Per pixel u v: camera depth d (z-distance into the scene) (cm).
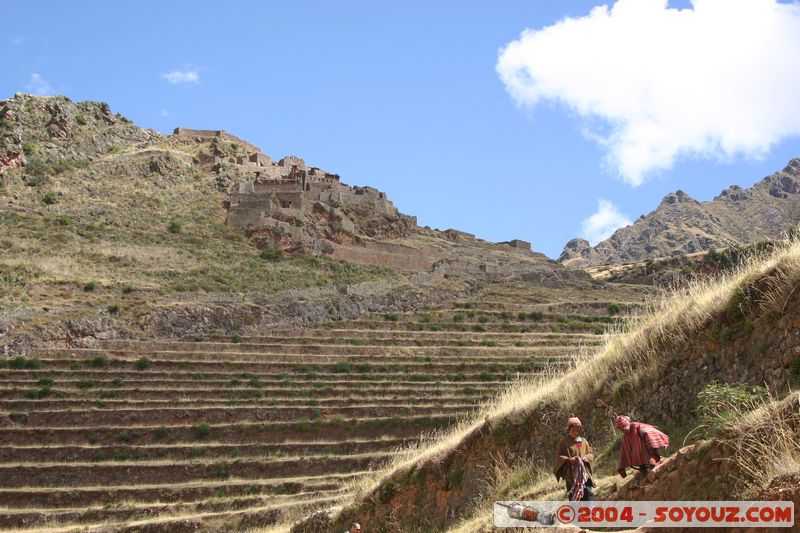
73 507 5522
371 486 2875
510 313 10075
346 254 11744
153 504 5541
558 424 2219
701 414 1712
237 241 11394
